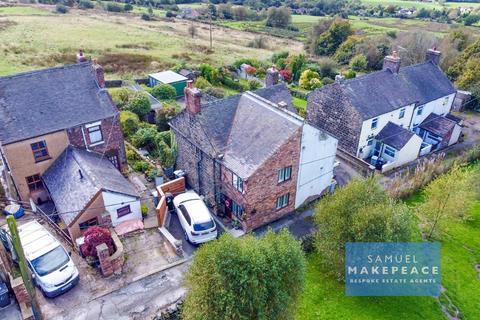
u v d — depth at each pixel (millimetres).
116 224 25969
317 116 40562
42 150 27094
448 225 29641
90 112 28422
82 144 28641
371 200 22812
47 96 27531
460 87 54094
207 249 17500
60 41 76875
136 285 21812
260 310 16781
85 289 21375
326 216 23266
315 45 84812
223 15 120750
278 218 29031
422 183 33625
